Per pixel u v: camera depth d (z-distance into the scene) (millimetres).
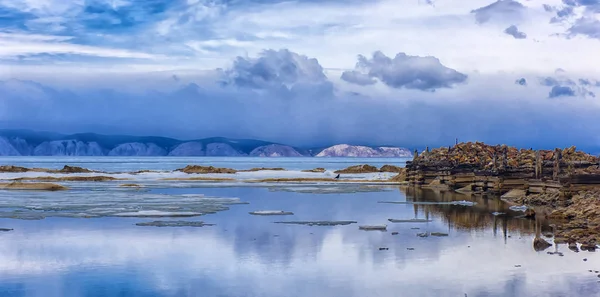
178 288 25000
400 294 23844
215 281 26109
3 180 109062
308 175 150500
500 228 41438
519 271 27312
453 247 33594
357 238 37125
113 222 44688
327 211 54031
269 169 182125
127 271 27922
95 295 24031
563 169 65062
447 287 24750
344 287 24953
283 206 59156
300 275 27062
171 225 43031
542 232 39344
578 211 46062
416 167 109250
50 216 48312
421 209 56125
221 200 66000
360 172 178125
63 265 29156
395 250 32812
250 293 24219
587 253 31406
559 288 24406
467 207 58125
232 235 38344
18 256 31266
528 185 66812
